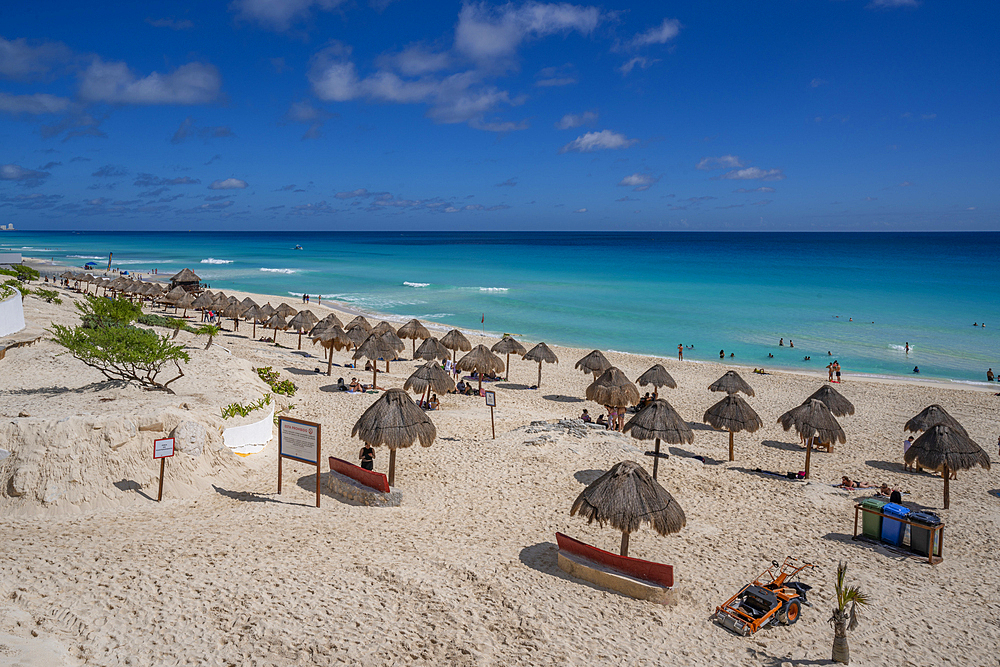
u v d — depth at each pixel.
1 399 16.69
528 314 57.88
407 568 10.71
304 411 22.09
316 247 195.00
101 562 9.73
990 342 44.97
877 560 13.09
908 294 68.75
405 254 154.38
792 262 118.38
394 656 8.20
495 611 9.66
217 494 13.97
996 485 18.55
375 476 14.27
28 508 12.07
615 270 103.25
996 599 11.70
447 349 31.89
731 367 37.84
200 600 8.90
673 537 13.48
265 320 40.12
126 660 7.47
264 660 7.77
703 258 133.62
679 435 16.78
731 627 10.02
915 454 17.23
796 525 14.63
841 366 38.84
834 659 9.30
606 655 8.88
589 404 28.08
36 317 28.72
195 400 17.97
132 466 13.48
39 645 7.36
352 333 32.16
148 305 53.44
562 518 14.08
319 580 9.95
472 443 19.00
